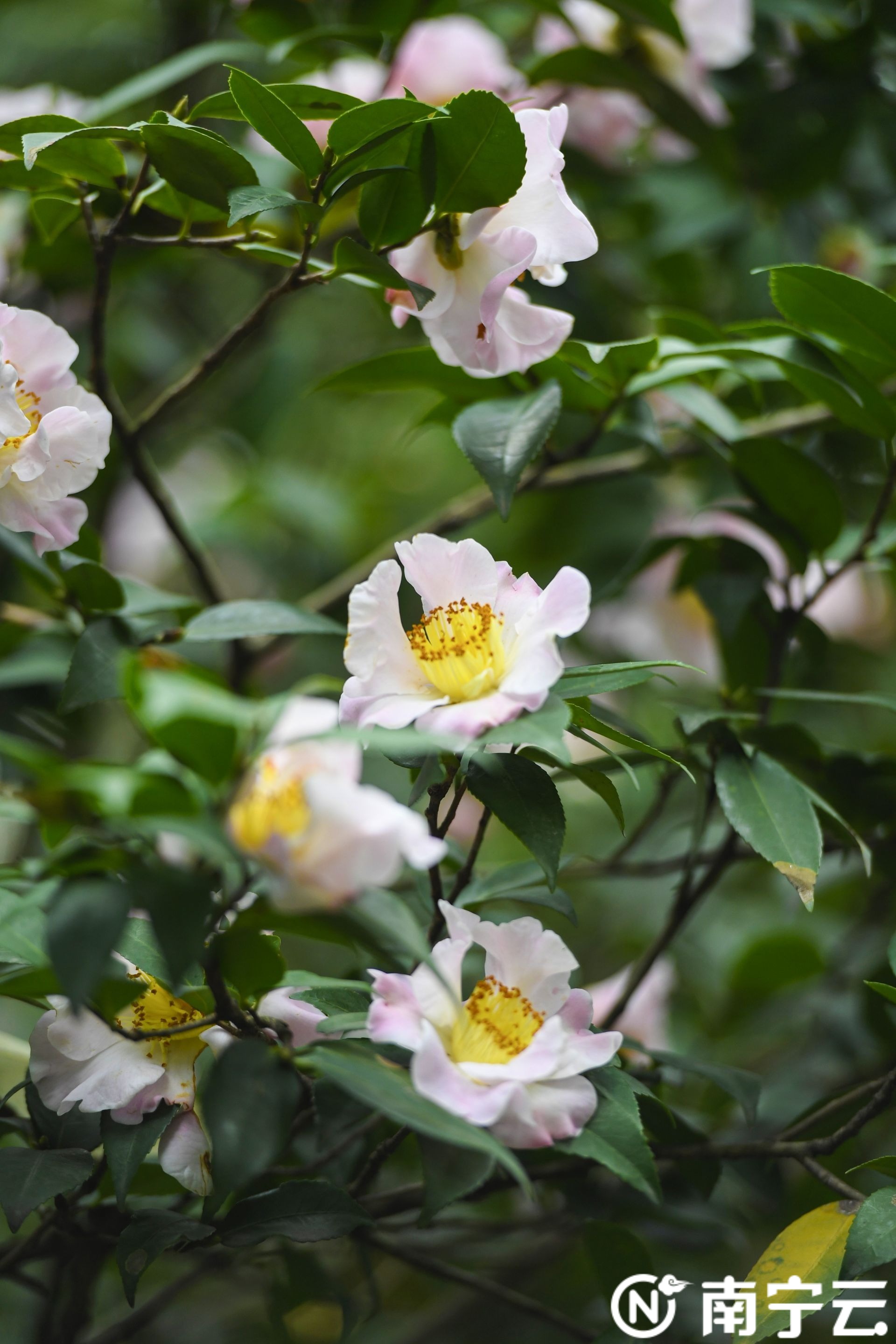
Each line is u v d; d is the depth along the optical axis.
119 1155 1.36
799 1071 1.73
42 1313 1.51
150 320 2.18
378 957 1.37
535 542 2.10
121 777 1.29
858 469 1.71
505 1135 1.34
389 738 1.31
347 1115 1.36
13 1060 1.46
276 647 1.65
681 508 2.11
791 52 1.92
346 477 2.70
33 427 1.42
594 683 1.38
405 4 1.66
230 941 1.32
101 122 1.60
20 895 1.34
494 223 1.43
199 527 2.31
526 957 1.36
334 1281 1.50
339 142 1.40
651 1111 1.46
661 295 2.07
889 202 2.01
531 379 1.53
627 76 1.70
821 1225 1.41
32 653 1.60
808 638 1.57
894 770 1.53
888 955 1.43
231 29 1.91
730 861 1.54
